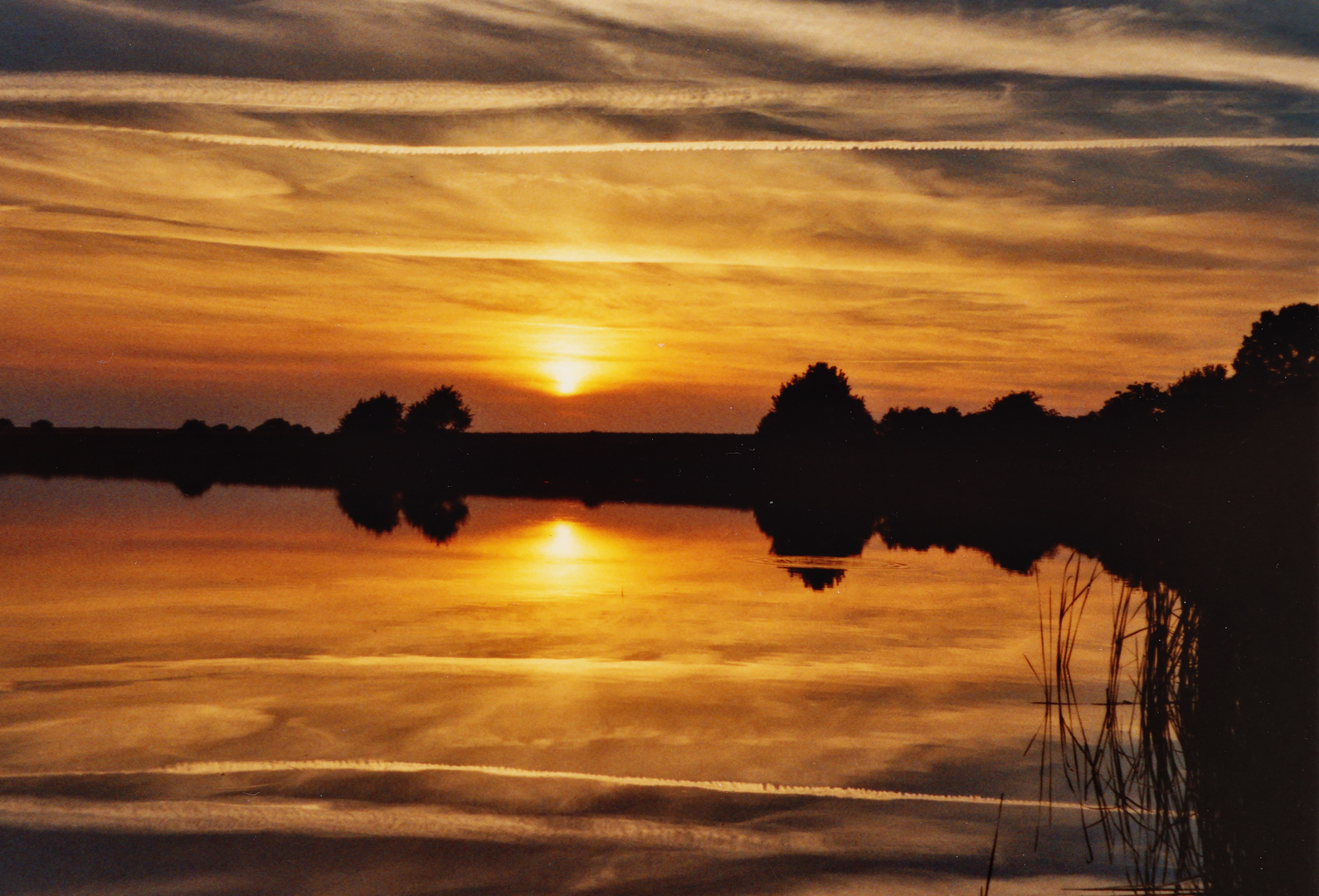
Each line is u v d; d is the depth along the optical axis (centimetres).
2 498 3194
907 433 5431
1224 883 613
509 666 1070
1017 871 627
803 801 719
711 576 1728
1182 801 726
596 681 1015
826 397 6644
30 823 662
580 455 6197
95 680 998
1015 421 5112
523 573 1712
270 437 7431
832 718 905
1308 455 1136
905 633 1270
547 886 592
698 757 800
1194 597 909
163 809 686
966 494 4022
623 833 661
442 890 586
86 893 577
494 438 7400
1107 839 669
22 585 1523
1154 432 2564
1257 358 2780
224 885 587
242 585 1551
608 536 2347
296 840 641
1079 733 877
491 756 793
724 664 1097
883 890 600
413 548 2023
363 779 741
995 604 1478
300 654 1112
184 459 6153
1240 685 874
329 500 3294
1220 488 1141
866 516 3042
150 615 1312
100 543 2023
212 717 882
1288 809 705
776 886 602
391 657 1102
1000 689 1012
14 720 869
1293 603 886
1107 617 1377
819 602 1480
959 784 757
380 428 8481
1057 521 2906
